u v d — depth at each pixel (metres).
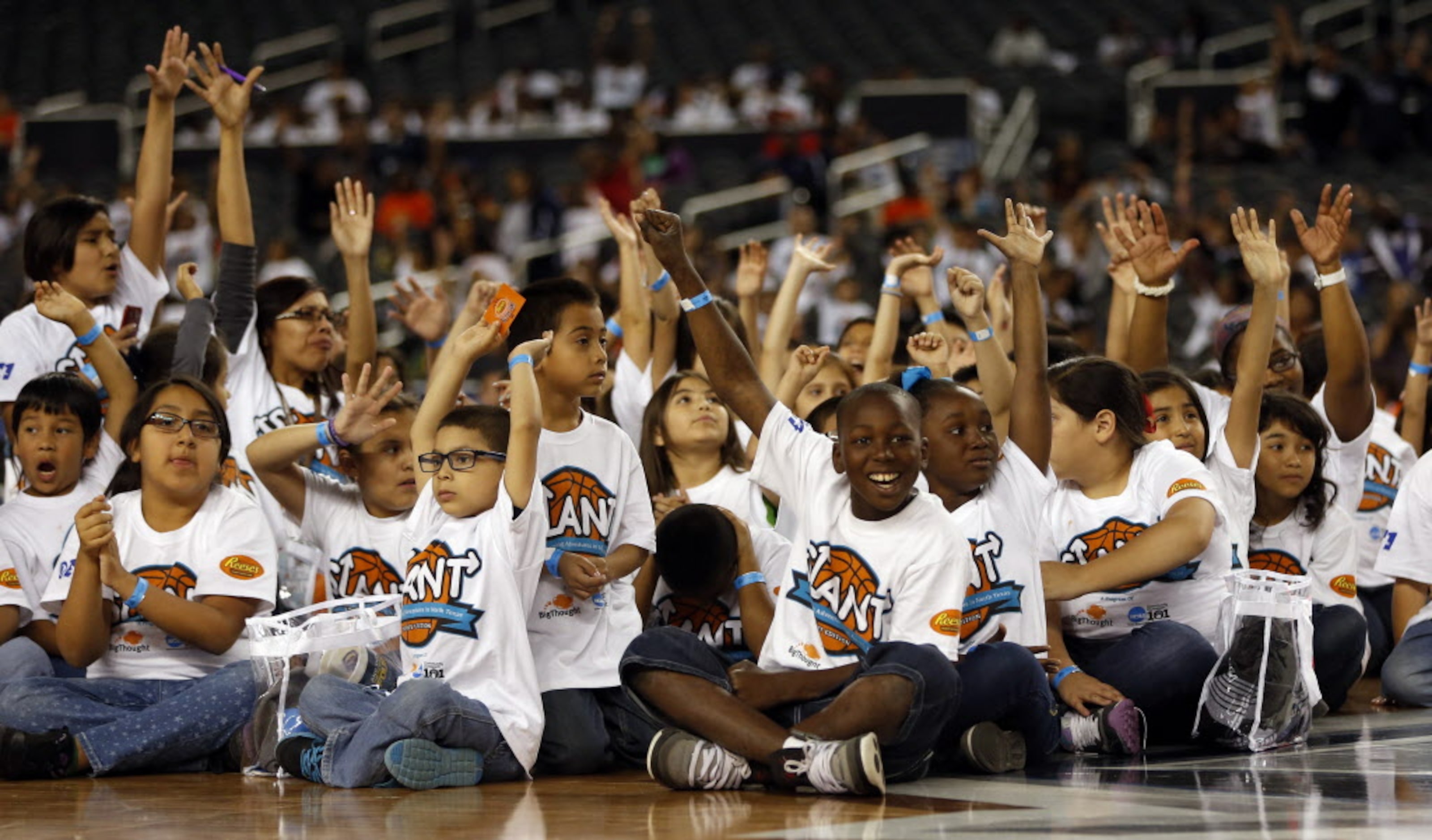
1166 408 5.91
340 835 3.76
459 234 15.95
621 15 25.17
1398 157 19.70
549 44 24.36
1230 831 3.60
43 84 22.73
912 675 4.36
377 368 7.20
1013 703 4.79
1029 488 5.10
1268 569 6.20
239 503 5.45
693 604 5.58
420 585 5.01
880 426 4.48
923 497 4.67
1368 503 7.32
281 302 6.73
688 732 4.51
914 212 16.38
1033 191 18.14
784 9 25.02
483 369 12.37
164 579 5.30
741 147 19.73
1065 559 5.53
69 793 4.63
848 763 4.18
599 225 16.95
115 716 5.10
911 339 6.00
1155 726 5.43
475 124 20.61
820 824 3.79
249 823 3.98
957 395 4.95
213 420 5.37
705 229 16.39
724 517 5.35
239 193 6.75
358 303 6.89
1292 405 6.10
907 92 19.27
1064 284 13.62
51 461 5.74
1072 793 4.28
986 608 5.00
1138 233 6.50
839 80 20.78
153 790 4.68
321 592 6.64
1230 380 6.88
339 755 4.71
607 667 5.21
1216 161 19.23
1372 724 5.77
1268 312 5.69
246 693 5.13
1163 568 5.20
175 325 6.39
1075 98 21.05
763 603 5.35
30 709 5.03
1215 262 14.97
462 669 4.89
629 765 5.27
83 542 5.01
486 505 5.04
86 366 6.57
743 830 3.72
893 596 4.61
